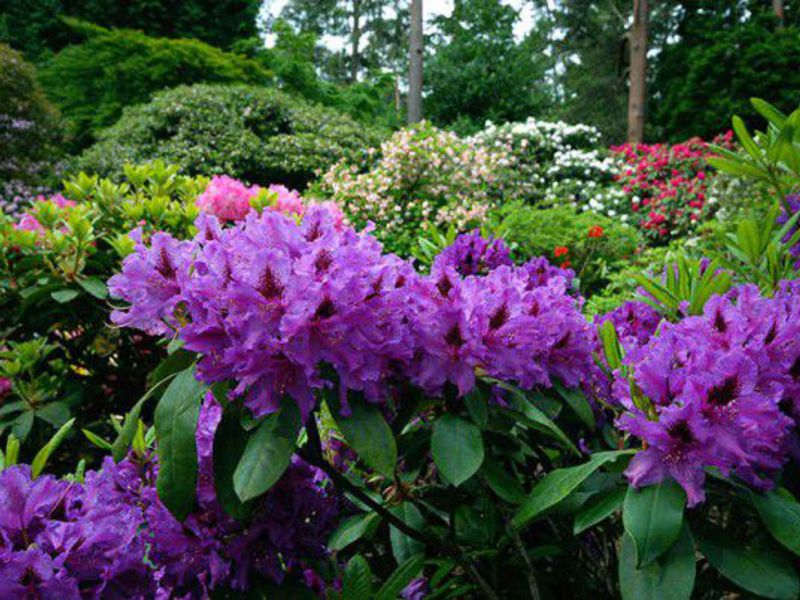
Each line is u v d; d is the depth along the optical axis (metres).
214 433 1.30
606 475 1.42
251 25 23.05
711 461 1.13
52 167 12.73
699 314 1.69
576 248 7.87
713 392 1.15
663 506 1.12
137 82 16.25
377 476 1.80
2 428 2.64
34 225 3.40
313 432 1.33
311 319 1.13
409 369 1.29
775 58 17.61
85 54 16.58
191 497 1.13
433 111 21.89
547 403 1.51
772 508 1.18
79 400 2.87
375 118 22.39
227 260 1.17
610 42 25.55
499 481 1.36
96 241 3.26
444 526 1.72
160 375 1.32
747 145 1.98
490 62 21.94
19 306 2.95
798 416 1.34
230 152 11.78
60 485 1.22
